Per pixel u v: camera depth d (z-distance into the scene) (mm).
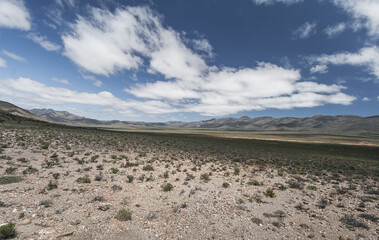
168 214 9188
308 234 8195
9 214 7133
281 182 18438
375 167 33406
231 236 7582
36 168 14367
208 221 8789
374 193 15414
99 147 30406
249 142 102562
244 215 9805
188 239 7086
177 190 13258
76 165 17219
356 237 8133
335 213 10844
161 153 32594
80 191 10875
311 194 14656
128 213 8336
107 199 10219
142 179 15039
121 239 6578
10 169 12500
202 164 25828
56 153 21297
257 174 21844
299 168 27688
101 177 13766
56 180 12164
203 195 12633
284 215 10094
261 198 12836
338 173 25891
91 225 7250
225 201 11781
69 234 6387
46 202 8586
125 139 48281
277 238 7699
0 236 5539
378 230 8836
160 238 6953
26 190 9875
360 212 11141
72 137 37000
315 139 176750
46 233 6262
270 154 47094
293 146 87688
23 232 6113
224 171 22312
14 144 22828
